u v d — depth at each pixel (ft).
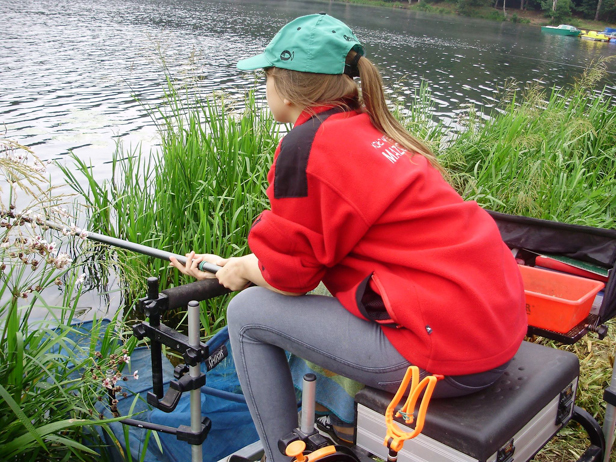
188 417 6.64
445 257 4.60
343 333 4.88
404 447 4.83
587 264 7.32
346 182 4.66
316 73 4.98
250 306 5.20
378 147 4.83
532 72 55.36
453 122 24.31
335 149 4.70
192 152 13.34
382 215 4.70
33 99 29.89
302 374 6.40
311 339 4.96
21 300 10.47
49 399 6.55
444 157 16.43
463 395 4.84
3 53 42.52
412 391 4.13
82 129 24.72
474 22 152.05
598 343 9.55
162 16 79.15
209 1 120.98
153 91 33.22
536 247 7.57
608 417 6.42
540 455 7.25
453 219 4.73
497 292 4.67
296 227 4.80
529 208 13.35
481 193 14.19
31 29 56.24
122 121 26.48
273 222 4.89
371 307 4.81
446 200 4.84
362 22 115.24
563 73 55.72
